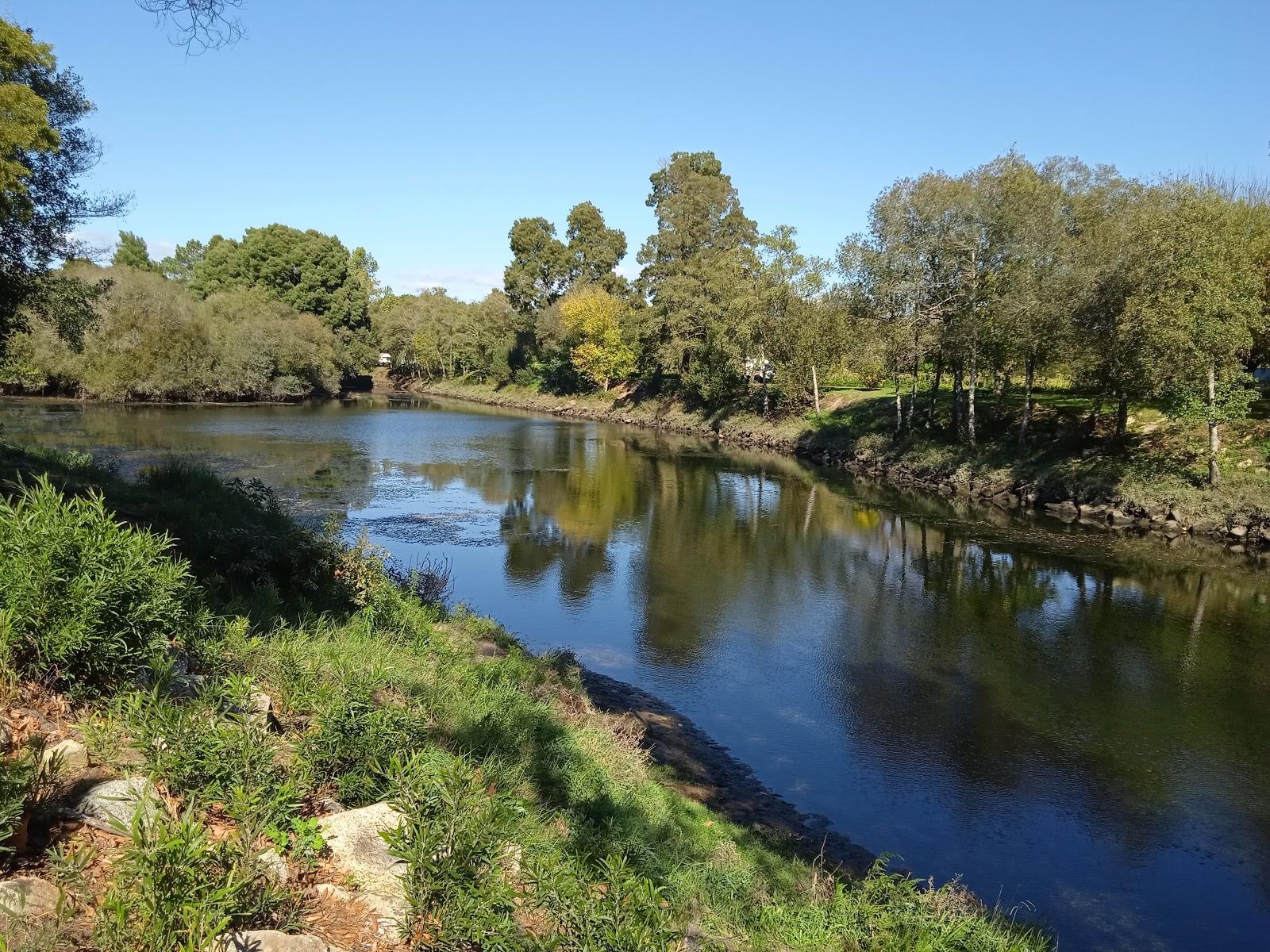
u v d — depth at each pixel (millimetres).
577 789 7680
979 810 10758
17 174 18859
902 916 6297
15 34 19812
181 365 61000
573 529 26859
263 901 3818
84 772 4488
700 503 31906
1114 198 33750
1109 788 11406
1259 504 24234
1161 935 8500
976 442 36938
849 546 25156
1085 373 30938
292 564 12000
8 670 4980
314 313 85312
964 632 17516
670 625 17734
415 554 22938
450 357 100062
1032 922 8531
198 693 5859
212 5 7625
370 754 5539
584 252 93938
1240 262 24844
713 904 6438
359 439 47125
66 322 28844
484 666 11062
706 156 76062
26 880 3508
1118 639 17141
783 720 13297
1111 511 27828
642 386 73812
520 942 4301
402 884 4312
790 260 57188
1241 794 11312
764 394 54969
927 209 34375
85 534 5457
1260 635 17391
